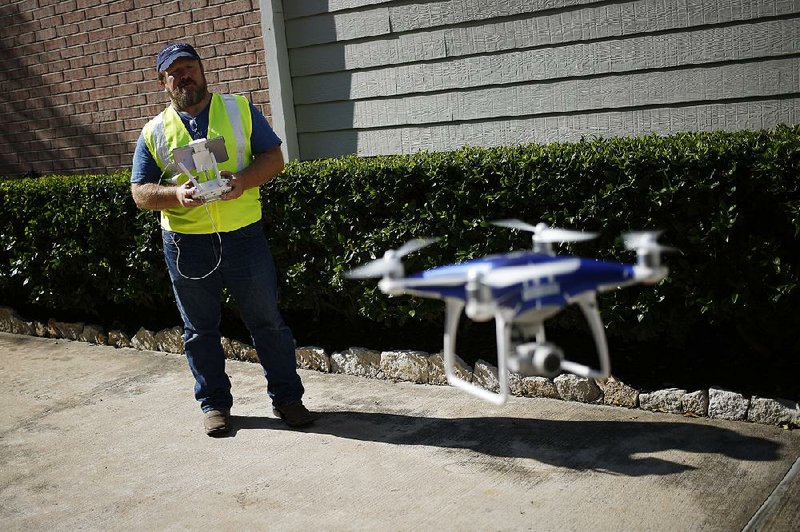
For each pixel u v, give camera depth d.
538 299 1.73
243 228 4.45
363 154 6.70
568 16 5.58
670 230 4.35
